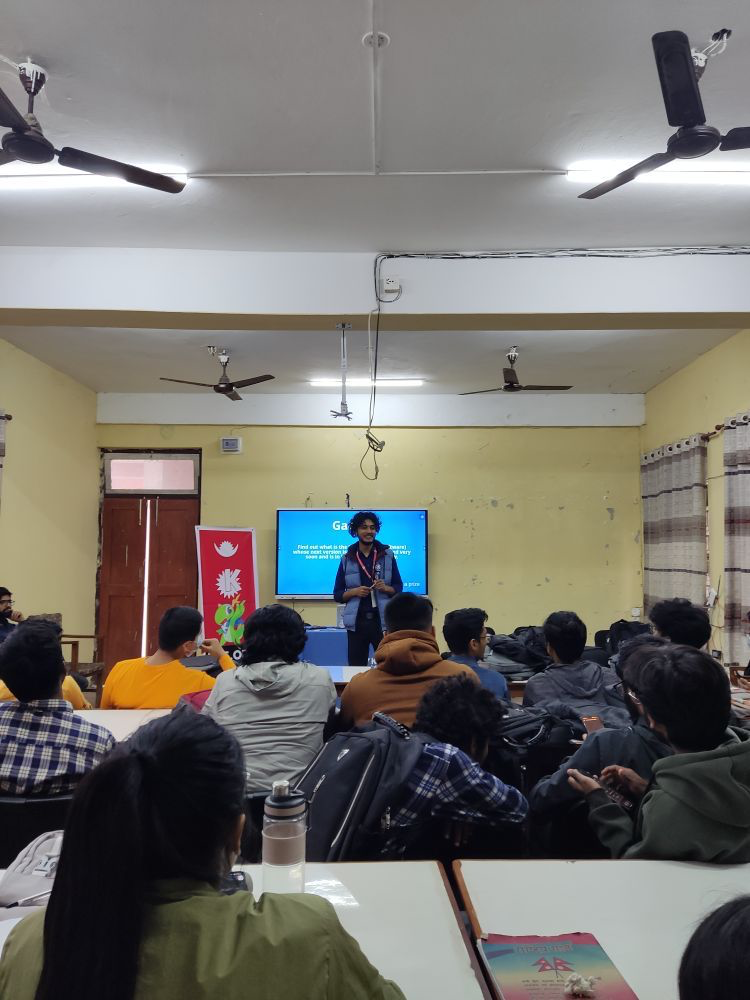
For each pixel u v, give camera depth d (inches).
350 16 83.0
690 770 54.4
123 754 29.7
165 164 114.0
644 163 94.3
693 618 97.3
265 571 277.9
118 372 248.8
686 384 238.5
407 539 274.5
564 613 109.8
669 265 145.5
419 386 265.9
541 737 85.9
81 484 265.9
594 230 137.6
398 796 60.5
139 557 280.4
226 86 95.0
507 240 142.0
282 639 85.7
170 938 27.0
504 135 106.6
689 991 22.2
